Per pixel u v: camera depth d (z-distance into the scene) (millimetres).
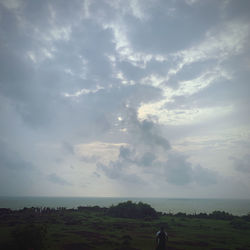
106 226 33438
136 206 50031
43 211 49031
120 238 24562
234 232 31812
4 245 19625
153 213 48156
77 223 34844
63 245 20672
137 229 31797
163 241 16250
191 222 41875
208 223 40906
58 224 33969
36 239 18609
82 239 23516
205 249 20938
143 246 21203
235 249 21266
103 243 21906
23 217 40094
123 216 46688
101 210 57688
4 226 30500
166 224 36781
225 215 49188
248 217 45906
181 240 24906
